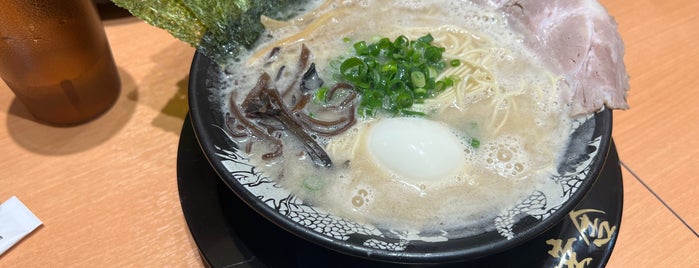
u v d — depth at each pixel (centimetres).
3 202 29
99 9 37
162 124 32
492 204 25
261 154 26
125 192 30
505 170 26
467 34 33
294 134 27
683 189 31
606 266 27
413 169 26
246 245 26
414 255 21
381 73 29
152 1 26
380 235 22
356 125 28
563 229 27
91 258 27
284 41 32
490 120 29
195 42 27
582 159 25
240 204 27
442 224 24
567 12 31
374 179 26
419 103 29
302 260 26
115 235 28
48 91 29
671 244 28
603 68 29
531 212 23
